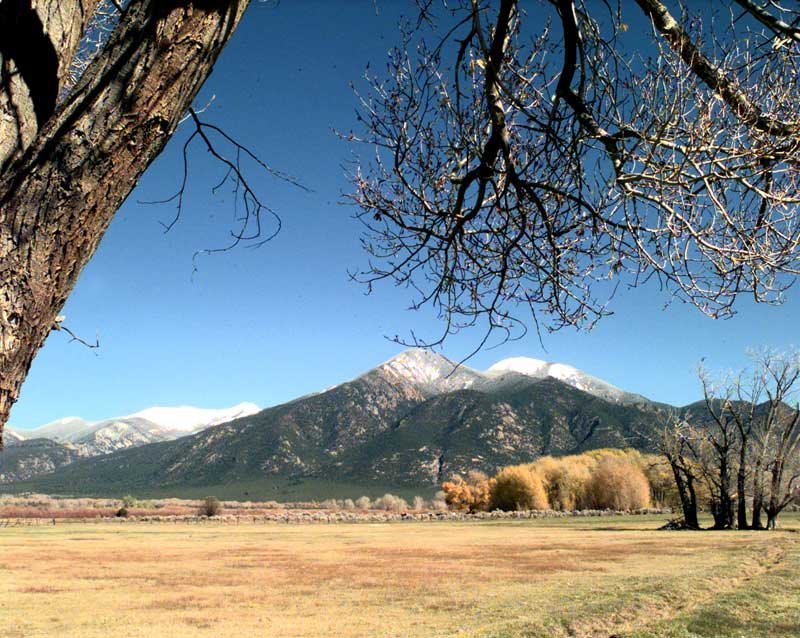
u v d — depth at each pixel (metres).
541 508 98.25
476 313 5.02
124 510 93.25
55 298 1.94
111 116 1.95
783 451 51.56
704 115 3.63
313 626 15.80
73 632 15.36
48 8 2.08
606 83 4.05
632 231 3.86
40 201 1.88
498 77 4.12
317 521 87.25
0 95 1.94
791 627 13.91
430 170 5.11
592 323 4.71
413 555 34.25
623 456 103.62
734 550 31.73
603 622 14.90
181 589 22.59
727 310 3.81
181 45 2.04
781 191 3.71
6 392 1.85
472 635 13.93
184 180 3.46
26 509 106.50
